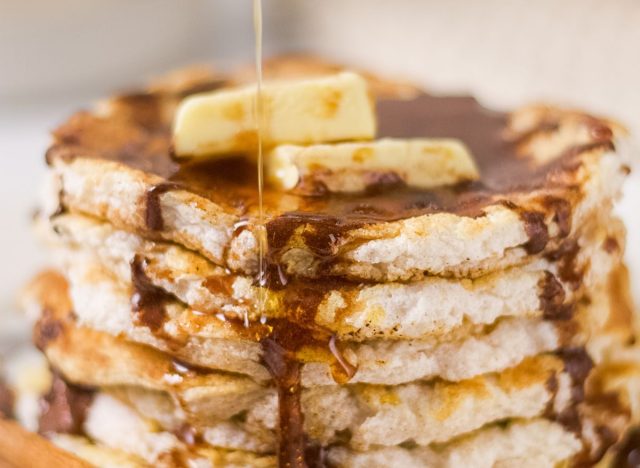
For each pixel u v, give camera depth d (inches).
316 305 12.0
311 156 12.6
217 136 12.9
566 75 23.7
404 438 12.4
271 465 12.5
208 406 12.3
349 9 28.6
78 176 12.6
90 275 12.8
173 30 27.6
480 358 12.4
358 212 12.3
